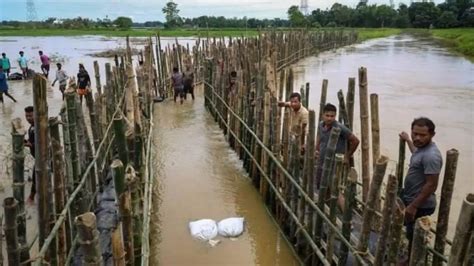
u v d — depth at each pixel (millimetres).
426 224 3818
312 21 84875
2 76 17953
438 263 4707
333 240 5570
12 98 18406
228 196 8914
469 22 89250
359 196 7910
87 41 70562
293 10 75312
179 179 9789
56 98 19016
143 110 10844
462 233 3480
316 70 29000
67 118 6160
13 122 4645
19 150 4586
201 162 10930
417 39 70312
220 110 14000
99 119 9406
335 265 5824
